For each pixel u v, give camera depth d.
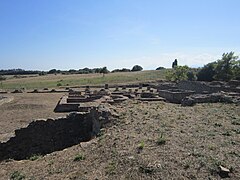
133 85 64.75
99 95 36.72
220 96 22.47
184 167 7.93
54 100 39.19
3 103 34.62
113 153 9.80
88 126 17.06
